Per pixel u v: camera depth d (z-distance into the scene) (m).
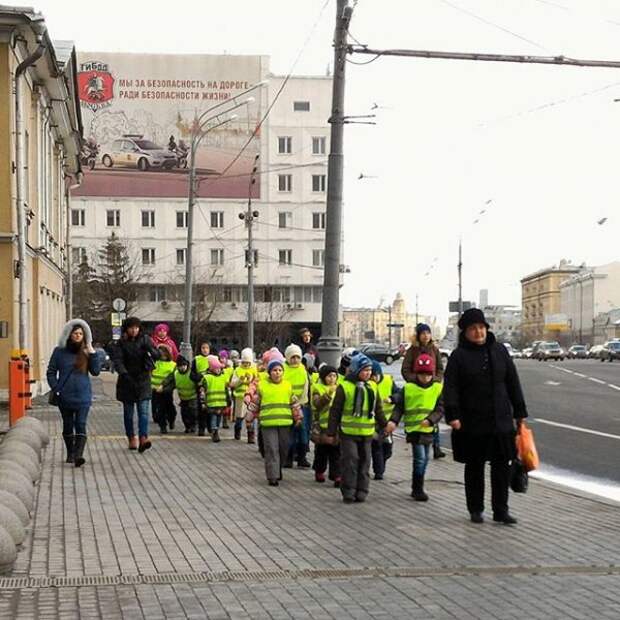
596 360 86.88
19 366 16.94
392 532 9.05
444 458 15.35
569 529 9.22
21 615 6.04
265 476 12.95
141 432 15.41
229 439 18.05
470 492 9.64
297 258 81.06
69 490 11.42
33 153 28.58
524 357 108.06
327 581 7.05
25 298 22.14
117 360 15.47
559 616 6.15
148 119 79.19
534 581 7.09
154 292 79.06
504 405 9.48
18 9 22.92
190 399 19.28
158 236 79.69
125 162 79.12
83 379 13.58
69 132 37.59
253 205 80.31
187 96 79.38
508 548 8.30
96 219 78.94
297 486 12.16
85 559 7.72
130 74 78.94
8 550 7.20
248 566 7.53
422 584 6.98
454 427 9.48
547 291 170.75
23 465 11.18
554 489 11.91
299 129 80.62
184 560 7.73
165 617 6.03
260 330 79.75
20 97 22.75
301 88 80.62
